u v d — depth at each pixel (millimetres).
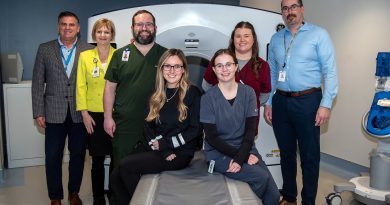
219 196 1655
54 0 4359
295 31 2508
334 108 3791
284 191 2723
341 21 3645
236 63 2029
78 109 2551
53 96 2600
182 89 2066
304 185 2568
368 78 3348
